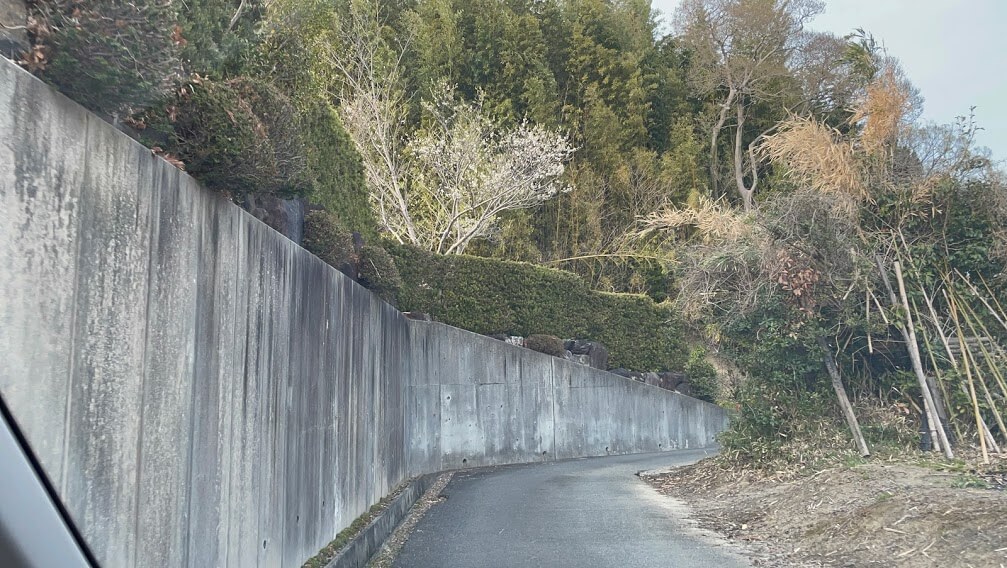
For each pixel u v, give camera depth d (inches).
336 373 384.2
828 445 518.0
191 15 271.1
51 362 138.0
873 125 498.0
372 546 390.0
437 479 750.5
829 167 496.1
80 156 149.6
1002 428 446.9
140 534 169.2
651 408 1151.0
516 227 1211.9
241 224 243.4
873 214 503.8
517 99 1286.9
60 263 141.6
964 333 484.4
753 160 1439.5
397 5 1261.1
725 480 563.8
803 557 335.3
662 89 1544.0
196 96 224.2
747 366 567.5
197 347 205.5
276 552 274.5
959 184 487.2
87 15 167.8
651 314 1236.5
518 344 1024.9
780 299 525.0
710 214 595.2
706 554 351.6
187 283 199.8
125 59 172.9
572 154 1315.2
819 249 507.5
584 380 1053.8
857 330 515.2
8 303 126.6
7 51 161.8
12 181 128.7
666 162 1409.9
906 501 348.2
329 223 473.1
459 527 446.9
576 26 1380.4
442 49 1268.5
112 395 158.7
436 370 856.3
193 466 200.8
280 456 282.2
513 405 957.2
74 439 144.3
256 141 234.1
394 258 894.4
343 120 1038.4
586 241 1294.3
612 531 412.2
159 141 221.5
